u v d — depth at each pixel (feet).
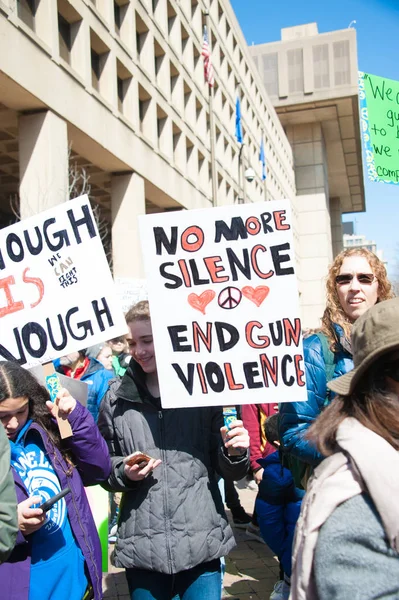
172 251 9.67
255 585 15.15
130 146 66.28
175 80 86.07
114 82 62.95
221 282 9.50
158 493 9.03
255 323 9.34
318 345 9.16
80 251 10.16
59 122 49.98
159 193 78.28
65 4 53.31
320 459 8.32
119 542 9.18
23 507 7.37
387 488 4.14
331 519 4.29
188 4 91.76
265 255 9.41
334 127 207.62
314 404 8.97
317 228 202.28
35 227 10.37
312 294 199.72
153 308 9.59
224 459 8.98
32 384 8.45
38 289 10.34
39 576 7.80
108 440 9.83
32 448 8.32
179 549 8.77
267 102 159.94
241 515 20.30
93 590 8.32
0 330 10.44
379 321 4.70
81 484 8.60
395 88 20.88
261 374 9.20
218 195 107.55
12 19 42.80
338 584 4.07
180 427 9.34
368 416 4.64
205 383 9.30
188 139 89.76
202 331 9.46
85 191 69.67
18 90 44.80
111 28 62.49
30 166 48.26
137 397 9.43
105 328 9.97
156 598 9.02
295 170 205.67
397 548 4.04
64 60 54.19
